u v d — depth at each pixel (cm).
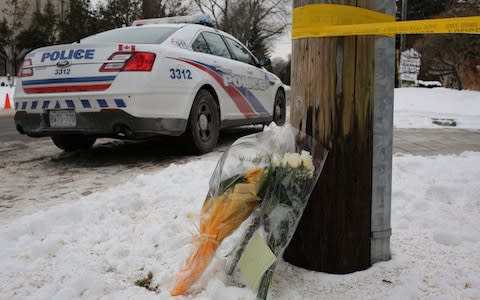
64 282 209
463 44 1861
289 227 196
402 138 664
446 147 572
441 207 309
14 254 237
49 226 272
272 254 188
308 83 210
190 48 535
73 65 456
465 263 223
